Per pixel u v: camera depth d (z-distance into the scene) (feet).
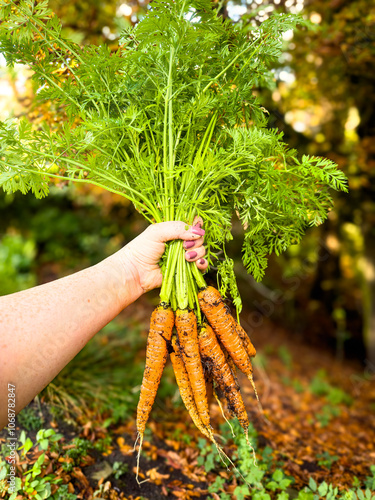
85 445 1.97
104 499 1.76
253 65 1.51
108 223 7.21
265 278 7.83
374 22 2.98
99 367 2.91
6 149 1.33
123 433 2.30
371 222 5.64
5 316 1.16
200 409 1.44
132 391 2.75
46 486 1.66
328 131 4.61
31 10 1.40
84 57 1.46
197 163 1.39
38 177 1.39
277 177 1.37
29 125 1.32
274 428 2.80
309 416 3.40
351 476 2.21
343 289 7.88
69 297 1.27
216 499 1.87
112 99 1.45
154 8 1.30
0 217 7.09
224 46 1.53
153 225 1.44
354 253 7.84
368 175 4.72
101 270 1.38
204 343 1.47
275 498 1.92
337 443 2.80
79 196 6.84
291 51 3.22
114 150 1.44
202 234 1.41
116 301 1.38
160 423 2.56
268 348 5.82
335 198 5.08
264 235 1.60
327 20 3.01
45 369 1.19
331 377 5.18
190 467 2.11
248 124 1.66
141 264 1.45
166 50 1.38
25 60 1.44
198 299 1.48
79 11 2.68
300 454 2.42
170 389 3.05
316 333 7.43
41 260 7.00
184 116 1.40
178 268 1.45
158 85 1.41
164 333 1.43
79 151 1.39
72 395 2.38
